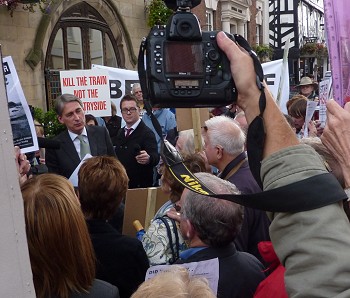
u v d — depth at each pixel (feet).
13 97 9.64
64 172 14.56
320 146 4.74
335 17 4.43
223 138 9.88
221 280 6.23
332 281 3.01
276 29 87.45
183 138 12.25
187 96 3.67
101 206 7.88
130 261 7.73
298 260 3.16
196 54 3.66
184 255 6.63
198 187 3.60
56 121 27.73
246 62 3.61
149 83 3.67
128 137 17.87
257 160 3.52
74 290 5.56
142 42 3.79
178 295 3.96
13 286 3.05
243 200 3.31
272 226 3.36
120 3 39.99
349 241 3.10
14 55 30.76
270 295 5.17
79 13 36.83
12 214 3.08
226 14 59.67
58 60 35.45
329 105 3.86
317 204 3.20
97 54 39.17
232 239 6.45
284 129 3.52
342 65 4.45
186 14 3.66
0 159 3.03
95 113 21.54
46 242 5.39
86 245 5.67
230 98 3.69
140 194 9.96
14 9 30.14
